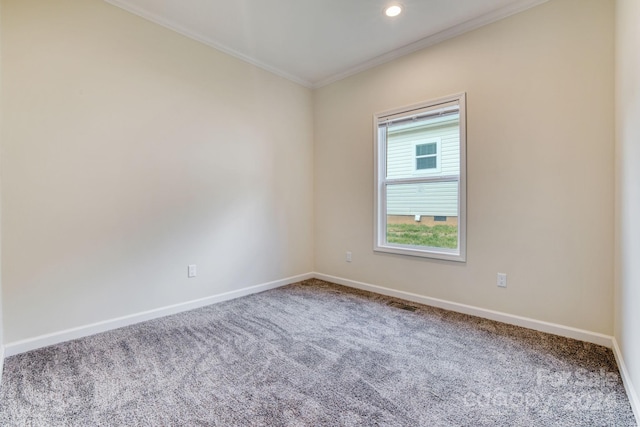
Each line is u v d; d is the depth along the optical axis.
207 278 3.04
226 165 3.18
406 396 1.60
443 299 2.93
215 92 3.07
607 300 2.11
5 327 1.99
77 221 2.27
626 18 1.69
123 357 2.00
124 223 2.49
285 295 3.36
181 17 2.62
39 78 2.10
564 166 2.26
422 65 3.02
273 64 3.48
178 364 1.91
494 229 2.60
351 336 2.32
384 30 2.80
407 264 3.19
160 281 2.71
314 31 2.83
